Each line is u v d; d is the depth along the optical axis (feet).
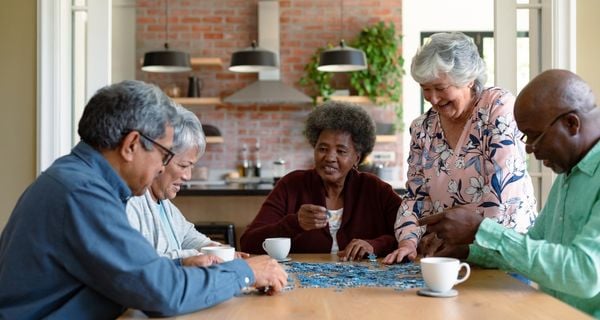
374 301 5.18
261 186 19.19
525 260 5.39
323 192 8.99
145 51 27.48
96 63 11.86
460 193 7.57
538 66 11.67
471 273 6.45
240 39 27.76
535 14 11.68
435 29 28.32
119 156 5.30
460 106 7.37
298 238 8.75
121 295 4.85
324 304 5.10
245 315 4.81
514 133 7.16
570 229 5.95
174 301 4.83
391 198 9.01
